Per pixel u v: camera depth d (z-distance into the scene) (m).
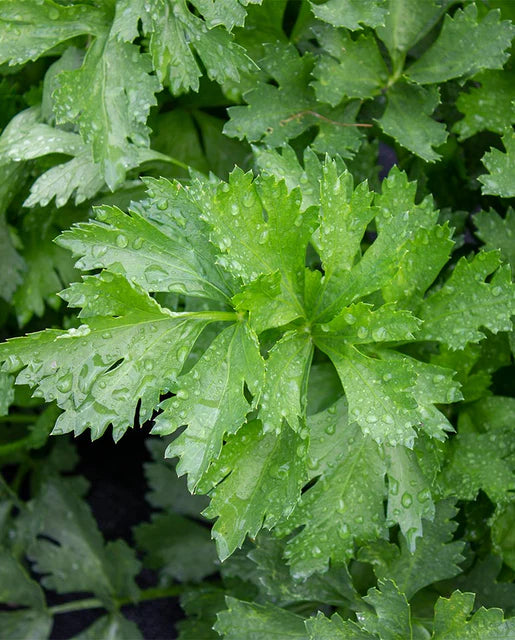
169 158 0.65
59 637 0.78
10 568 0.75
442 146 0.67
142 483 0.82
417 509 0.59
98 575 0.76
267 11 0.66
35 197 0.63
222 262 0.56
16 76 0.69
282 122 0.64
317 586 0.64
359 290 0.58
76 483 0.79
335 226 0.58
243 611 0.63
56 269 0.69
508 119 0.65
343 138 0.64
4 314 0.73
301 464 0.57
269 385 0.57
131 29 0.62
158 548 0.76
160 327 0.57
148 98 0.62
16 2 0.62
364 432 0.56
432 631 0.63
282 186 0.57
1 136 0.65
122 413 0.56
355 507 0.59
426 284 0.59
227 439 0.57
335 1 0.63
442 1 0.65
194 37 0.62
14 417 0.76
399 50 0.64
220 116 0.71
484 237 0.63
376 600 0.60
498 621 0.59
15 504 0.77
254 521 0.57
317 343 0.58
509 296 0.58
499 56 0.63
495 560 0.64
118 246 0.57
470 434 0.62
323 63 0.64
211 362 0.57
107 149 0.62
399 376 0.57
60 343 0.56
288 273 0.58
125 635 0.76
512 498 0.61
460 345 0.58
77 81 0.62
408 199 0.60
